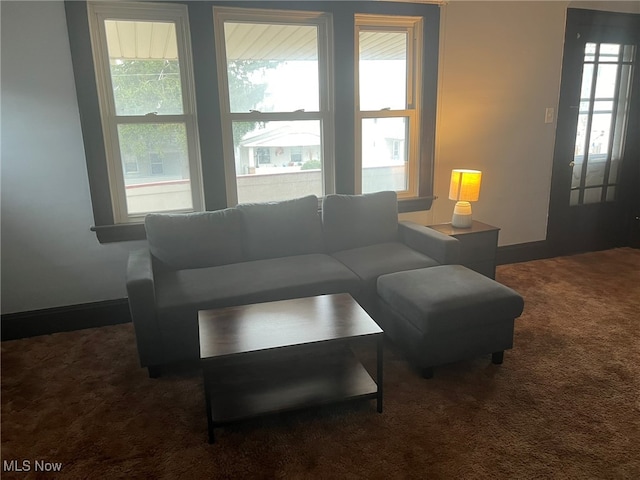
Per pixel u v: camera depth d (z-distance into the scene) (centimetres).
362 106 336
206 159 298
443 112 352
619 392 214
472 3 339
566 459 174
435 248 287
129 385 230
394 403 209
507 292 229
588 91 398
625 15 389
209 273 265
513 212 397
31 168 270
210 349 178
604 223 434
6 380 236
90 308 297
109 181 284
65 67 263
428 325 214
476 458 175
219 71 295
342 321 201
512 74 365
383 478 167
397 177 360
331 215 311
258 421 200
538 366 238
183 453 182
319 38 315
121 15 271
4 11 249
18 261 278
